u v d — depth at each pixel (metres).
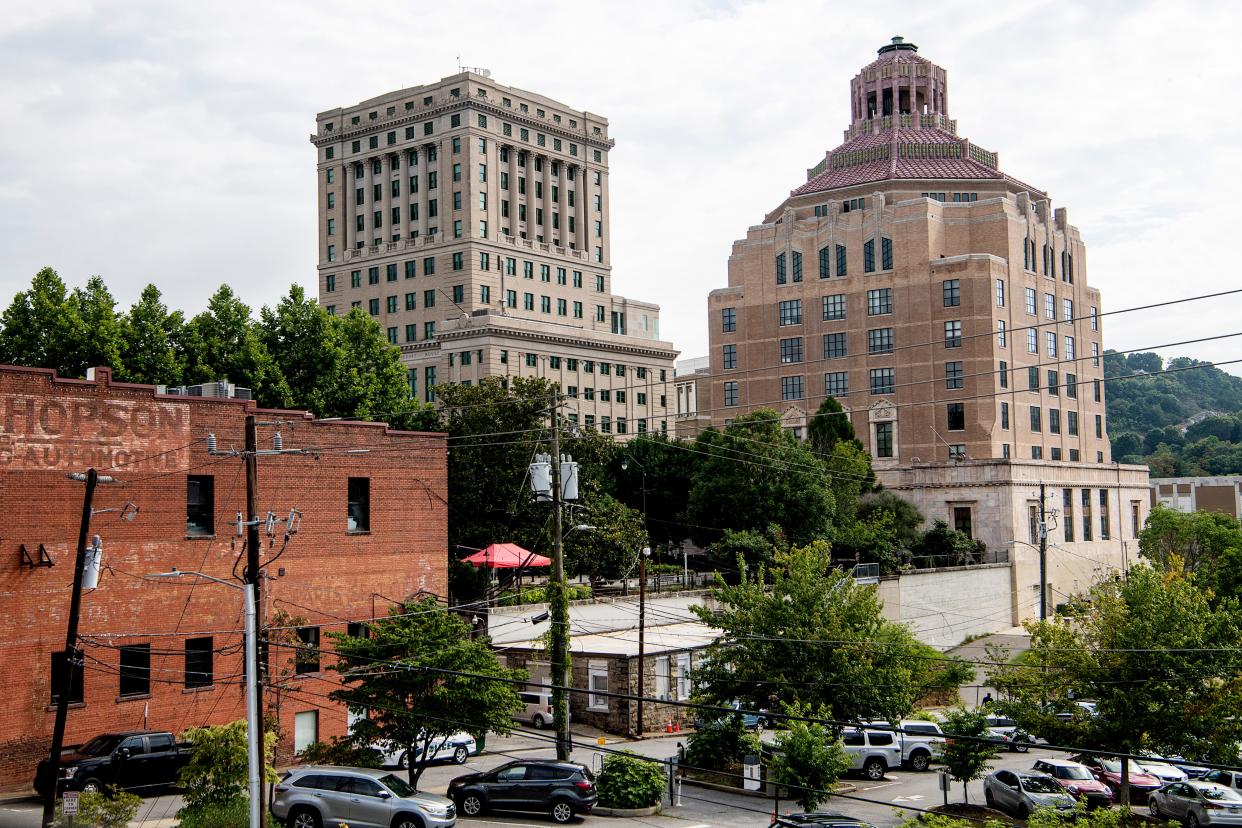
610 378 151.25
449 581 64.81
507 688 42.81
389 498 53.59
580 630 65.75
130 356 70.44
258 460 49.16
